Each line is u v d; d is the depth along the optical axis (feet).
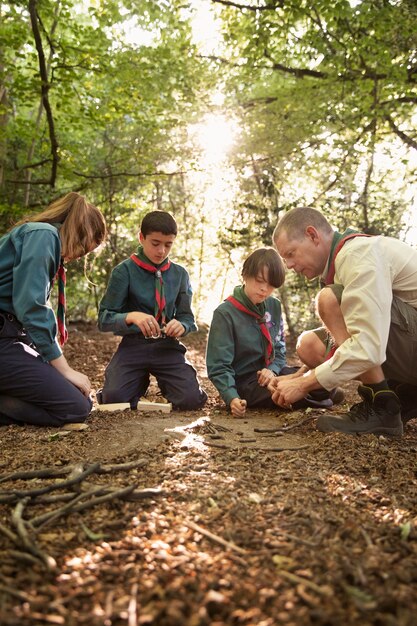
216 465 7.09
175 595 4.02
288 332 33.86
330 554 4.69
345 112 26.71
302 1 25.11
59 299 10.33
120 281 11.91
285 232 8.83
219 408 12.16
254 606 3.92
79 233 9.76
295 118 26.94
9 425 9.45
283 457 7.66
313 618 3.75
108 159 34.22
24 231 9.39
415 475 6.94
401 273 8.74
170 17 25.73
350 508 5.77
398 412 9.02
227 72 28.68
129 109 27.43
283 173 31.83
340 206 31.07
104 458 7.38
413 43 24.06
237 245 34.47
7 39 23.32
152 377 17.08
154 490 5.92
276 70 29.63
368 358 8.17
